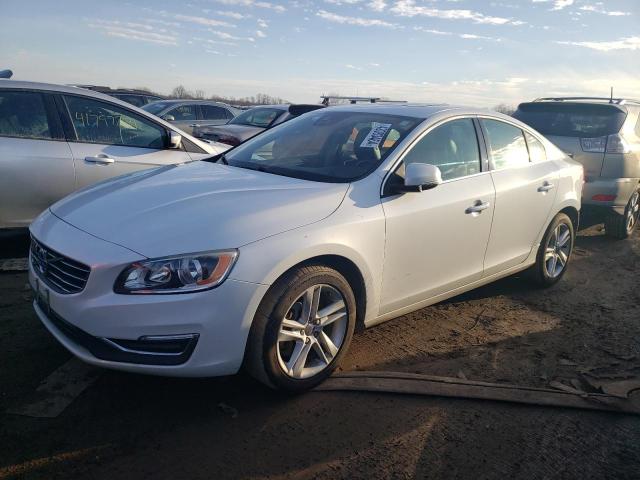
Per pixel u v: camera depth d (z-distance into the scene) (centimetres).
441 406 316
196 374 279
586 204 700
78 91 543
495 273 456
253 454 267
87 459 255
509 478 262
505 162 457
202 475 251
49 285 297
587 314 471
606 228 737
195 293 270
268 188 335
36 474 243
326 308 322
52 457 255
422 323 433
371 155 373
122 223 294
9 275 473
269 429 287
